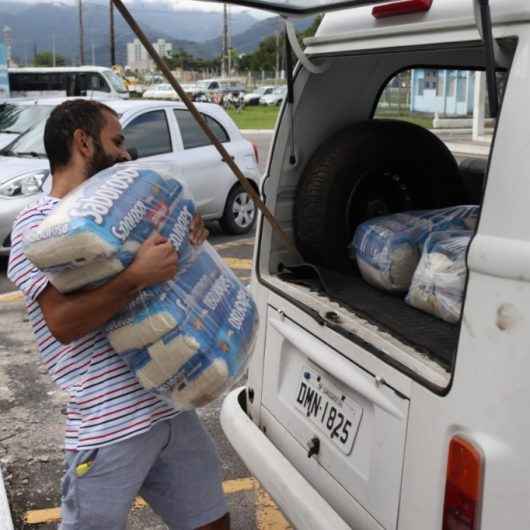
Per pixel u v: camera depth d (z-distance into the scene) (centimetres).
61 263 189
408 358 210
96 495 217
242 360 220
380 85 314
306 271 294
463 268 229
